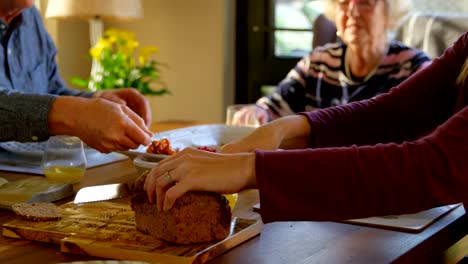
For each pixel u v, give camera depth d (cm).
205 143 172
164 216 96
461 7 297
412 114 142
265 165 94
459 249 124
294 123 130
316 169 93
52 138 138
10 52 212
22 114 125
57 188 125
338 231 108
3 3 201
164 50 370
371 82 242
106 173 149
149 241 97
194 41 361
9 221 112
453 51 144
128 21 350
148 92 310
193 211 95
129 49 311
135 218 103
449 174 92
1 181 128
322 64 254
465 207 115
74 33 368
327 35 285
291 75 262
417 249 101
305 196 93
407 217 114
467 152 93
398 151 93
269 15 355
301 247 99
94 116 120
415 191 92
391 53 240
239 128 178
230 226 100
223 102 358
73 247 96
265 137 123
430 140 94
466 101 125
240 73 366
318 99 255
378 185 92
